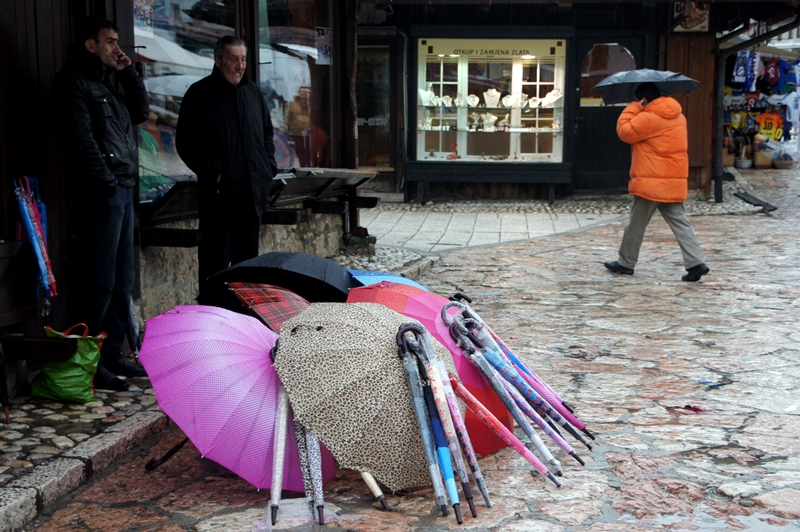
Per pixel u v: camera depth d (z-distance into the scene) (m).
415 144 14.06
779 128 19.33
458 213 13.11
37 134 4.37
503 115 13.98
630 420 4.07
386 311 3.48
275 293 3.87
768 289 7.39
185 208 5.87
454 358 3.46
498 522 2.99
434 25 13.67
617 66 14.02
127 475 3.45
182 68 6.27
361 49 14.47
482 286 7.68
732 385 4.63
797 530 2.93
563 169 13.75
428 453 3.03
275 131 7.97
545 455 3.28
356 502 3.20
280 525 2.97
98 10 4.71
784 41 20.02
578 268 8.59
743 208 12.91
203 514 3.08
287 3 8.09
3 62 4.08
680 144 7.66
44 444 3.53
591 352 5.36
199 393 3.11
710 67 13.43
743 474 3.41
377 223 12.02
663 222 12.06
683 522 3.00
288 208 7.88
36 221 4.05
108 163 4.30
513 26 13.57
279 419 3.10
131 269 4.61
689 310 6.60
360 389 3.11
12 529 2.90
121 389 4.32
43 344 3.99
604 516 3.04
